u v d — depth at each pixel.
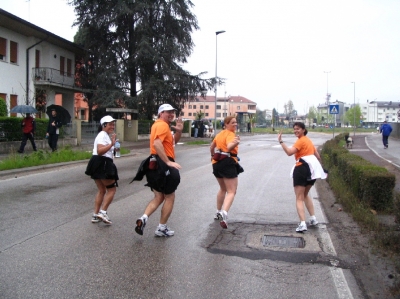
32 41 29.19
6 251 5.36
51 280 4.45
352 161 9.42
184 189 10.29
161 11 33.28
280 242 5.96
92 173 6.59
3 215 7.30
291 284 4.48
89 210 7.77
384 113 164.25
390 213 7.21
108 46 33.31
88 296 4.09
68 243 5.73
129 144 28.67
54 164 14.60
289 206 8.47
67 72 34.34
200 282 4.48
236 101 116.94
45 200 8.66
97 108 34.44
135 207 8.12
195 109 115.56
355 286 4.46
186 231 6.48
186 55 34.72
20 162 13.60
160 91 31.06
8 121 18.58
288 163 17.19
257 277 4.66
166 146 6.03
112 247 5.60
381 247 5.48
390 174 7.27
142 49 30.50
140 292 4.20
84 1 31.58
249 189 10.47
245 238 6.14
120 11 30.53
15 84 27.62
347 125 131.88
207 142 31.98
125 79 32.41
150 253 5.38
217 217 7.20
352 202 7.86
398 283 4.33
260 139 40.94
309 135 55.75
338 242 5.96
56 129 18.09
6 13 23.80
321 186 11.27
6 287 4.26
